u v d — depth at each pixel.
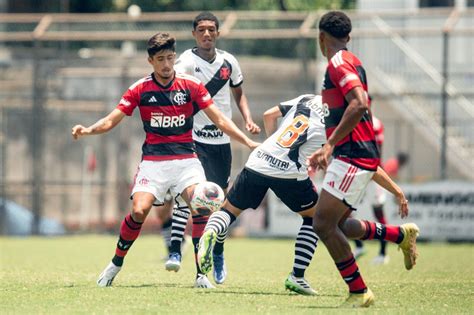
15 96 86.56
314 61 85.25
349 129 25.38
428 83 85.75
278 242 70.94
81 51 87.19
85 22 83.81
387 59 86.69
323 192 26.41
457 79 86.56
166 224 49.59
